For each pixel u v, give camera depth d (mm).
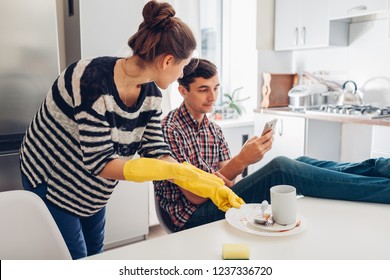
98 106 962
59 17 2432
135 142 1180
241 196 1242
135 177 930
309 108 3068
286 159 1172
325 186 1077
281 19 3365
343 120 2564
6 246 781
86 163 979
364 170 1159
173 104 2893
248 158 1320
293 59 3658
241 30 3668
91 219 1427
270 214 958
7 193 810
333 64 3252
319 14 3002
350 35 3080
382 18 2848
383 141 2543
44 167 1162
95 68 978
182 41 932
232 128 3381
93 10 2219
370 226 890
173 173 928
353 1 2732
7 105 1821
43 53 1898
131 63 988
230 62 3859
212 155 1522
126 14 2330
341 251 769
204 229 896
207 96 1403
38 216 824
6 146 1797
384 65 2875
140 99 1079
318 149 2975
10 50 1807
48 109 1082
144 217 2562
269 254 761
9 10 1789
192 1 3033
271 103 3467
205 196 1003
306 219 927
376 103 2932
